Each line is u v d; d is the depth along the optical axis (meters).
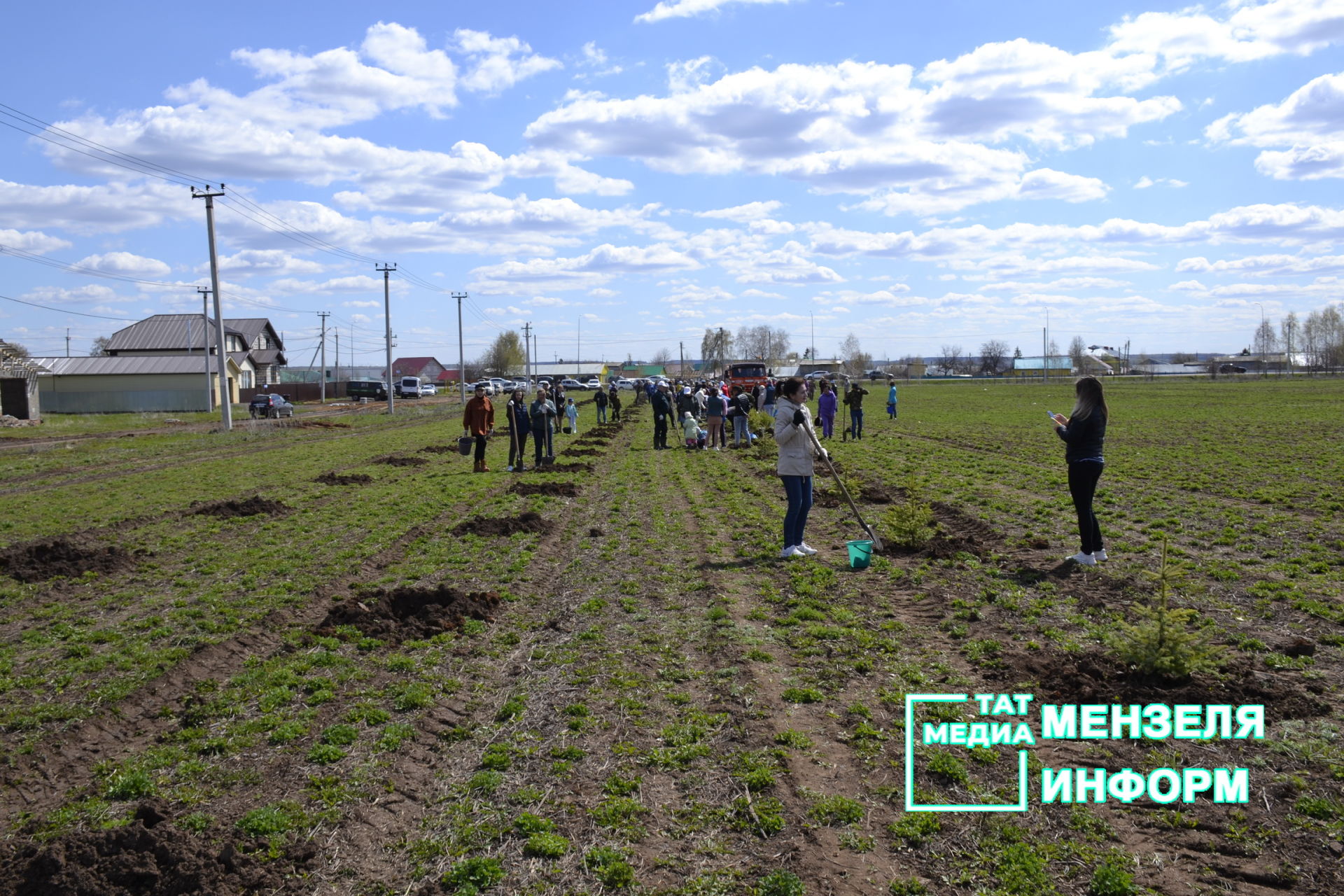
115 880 4.28
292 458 27.34
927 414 46.25
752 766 5.47
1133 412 42.50
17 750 5.93
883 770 5.41
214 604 9.51
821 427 30.47
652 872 4.44
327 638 8.16
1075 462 10.16
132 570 11.31
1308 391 64.19
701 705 6.52
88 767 5.77
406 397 94.56
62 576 10.88
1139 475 18.84
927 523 12.91
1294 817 4.71
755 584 10.04
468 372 171.75
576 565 11.42
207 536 13.63
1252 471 18.83
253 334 96.50
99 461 27.41
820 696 6.54
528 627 8.66
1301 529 12.12
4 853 4.59
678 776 5.43
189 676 7.36
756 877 4.37
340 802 5.15
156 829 4.67
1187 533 12.18
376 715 6.40
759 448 24.53
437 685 7.02
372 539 13.09
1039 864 4.38
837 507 15.35
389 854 4.65
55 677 7.30
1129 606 8.52
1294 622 7.92
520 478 20.84
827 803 5.02
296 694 6.89
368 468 23.80
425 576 10.83
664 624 8.59
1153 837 4.62
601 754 5.75
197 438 36.81
